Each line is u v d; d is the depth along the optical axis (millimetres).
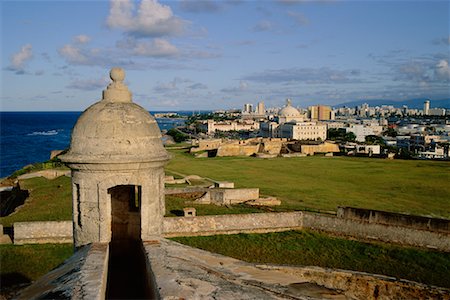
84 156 8688
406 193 37969
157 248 8359
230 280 7094
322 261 21438
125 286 10180
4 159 100188
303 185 41750
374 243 23094
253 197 32219
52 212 26594
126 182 9000
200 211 27641
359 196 36531
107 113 8922
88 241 9102
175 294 5750
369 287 15711
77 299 5551
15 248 21500
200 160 63125
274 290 7434
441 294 14945
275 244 23312
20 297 6645
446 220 21406
